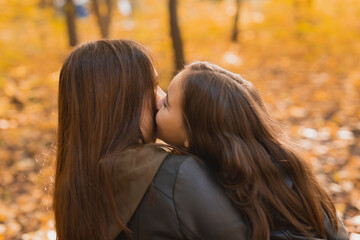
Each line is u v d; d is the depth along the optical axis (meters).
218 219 1.04
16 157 4.66
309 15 9.57
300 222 1.13
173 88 1.18
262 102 1.23
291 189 1.13
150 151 1.11
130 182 1.08
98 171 1.11
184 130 1.17
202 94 1.11
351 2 9.73
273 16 10.93
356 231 2.75
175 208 1.04
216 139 1.09
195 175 1.06
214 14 12.56
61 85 1.22
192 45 10.09
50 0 11.04
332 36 8.80
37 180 3.95
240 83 1.18
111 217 1.11
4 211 3.48
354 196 3.18
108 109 1.15
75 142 1.17
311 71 7.11
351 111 5.14
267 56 8.48
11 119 5.73
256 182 1.07
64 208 1.16
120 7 13.12
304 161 1.19
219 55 8.75
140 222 1.08
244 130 1.11
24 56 9.29
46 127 5.36
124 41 1.22
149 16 12.55
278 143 1.17
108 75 1.15
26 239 2.89
